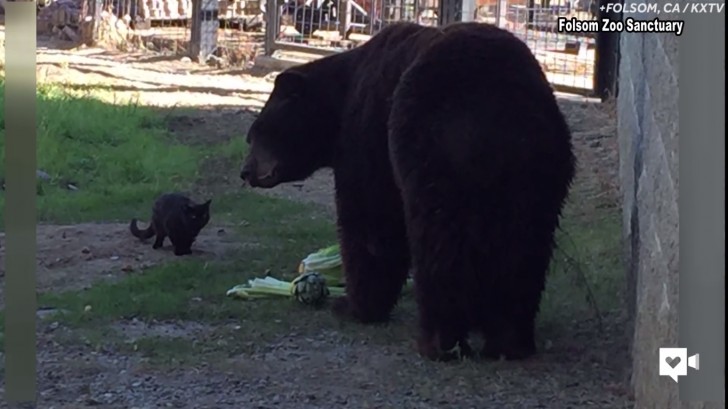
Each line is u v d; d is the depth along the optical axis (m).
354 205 6.75
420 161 5.69
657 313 4.65
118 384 5.72
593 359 6.14
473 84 5.70
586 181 10.34
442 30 6.12
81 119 13.23
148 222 9.70
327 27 19.16
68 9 22.30
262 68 18.59
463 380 5.77
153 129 13.68
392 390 5.66
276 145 7.02
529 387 5.69
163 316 6.97
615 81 13.89
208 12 19.27
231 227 9.55
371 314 6.87
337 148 6.91
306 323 6.88
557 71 15.55
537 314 6.76
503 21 15.96
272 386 5.71
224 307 7.17
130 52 20.31
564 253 7.60
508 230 5.64
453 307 5.86
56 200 10.26
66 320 6.81
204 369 5.98
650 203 5.17
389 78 6.45
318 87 6.98
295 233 9.27
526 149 5.61
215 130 13.86
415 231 5.78
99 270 8.07
